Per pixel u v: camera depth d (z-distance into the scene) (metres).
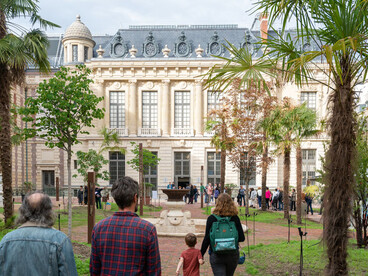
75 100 10.43
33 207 2.54
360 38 5.14
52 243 2.47
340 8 5.34
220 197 4.79
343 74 5.48
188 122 41.66
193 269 5.58
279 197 26.31
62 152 41.31
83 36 42.28
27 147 41.38
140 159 22.34
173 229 13.17
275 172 39.50
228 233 4.61
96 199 23.27
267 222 18.50
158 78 40.78
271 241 12.20
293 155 39.66
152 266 2.82
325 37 5.97
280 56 5.98
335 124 5.53
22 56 12.13
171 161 40.69
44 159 41.47
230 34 43.47
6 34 12.70
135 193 2.96
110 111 41.47
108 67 40.50
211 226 4.70
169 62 40.34
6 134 12.80
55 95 10.52
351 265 7.27
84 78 10.91
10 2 12.85
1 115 12.72
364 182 9.11
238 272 7.66
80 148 40.81
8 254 2.44
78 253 8.62
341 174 5.44
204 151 40.59
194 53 42.44
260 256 8.87
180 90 41.28
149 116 41.66
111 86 41.22
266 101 21.06
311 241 10.26
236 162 21.83
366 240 9.70
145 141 40.72
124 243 2.77
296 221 18.94
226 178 40.50
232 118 24.17
